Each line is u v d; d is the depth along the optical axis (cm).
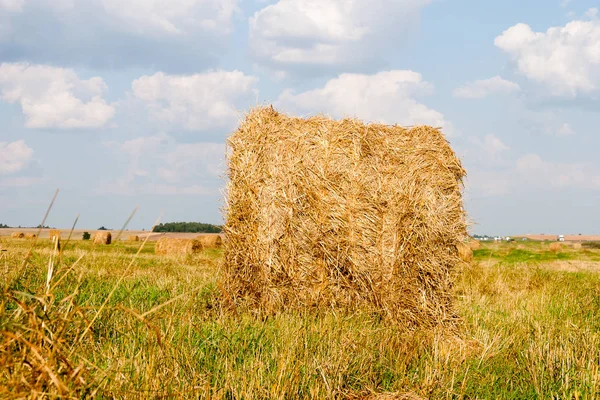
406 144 695
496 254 2308
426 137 705
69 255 1038
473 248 2561
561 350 481
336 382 377
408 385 400
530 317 653
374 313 645
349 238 658
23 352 241
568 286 1009
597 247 3603
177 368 336
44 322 261
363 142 683
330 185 668
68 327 321
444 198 686
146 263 1187
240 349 431
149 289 678
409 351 486
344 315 625
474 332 627
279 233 676
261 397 339
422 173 681
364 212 660
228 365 380
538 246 3288
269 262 674
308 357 414
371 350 462
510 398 392
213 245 2430
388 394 373
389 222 656
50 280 291
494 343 527
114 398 273
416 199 663
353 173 666
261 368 374
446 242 681
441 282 668
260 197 687
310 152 681
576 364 449
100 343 384
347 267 658
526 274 1192
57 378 228
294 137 692
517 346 518
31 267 517
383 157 680
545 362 457
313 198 669
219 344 429
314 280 664
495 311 736
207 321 515
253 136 704
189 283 752
